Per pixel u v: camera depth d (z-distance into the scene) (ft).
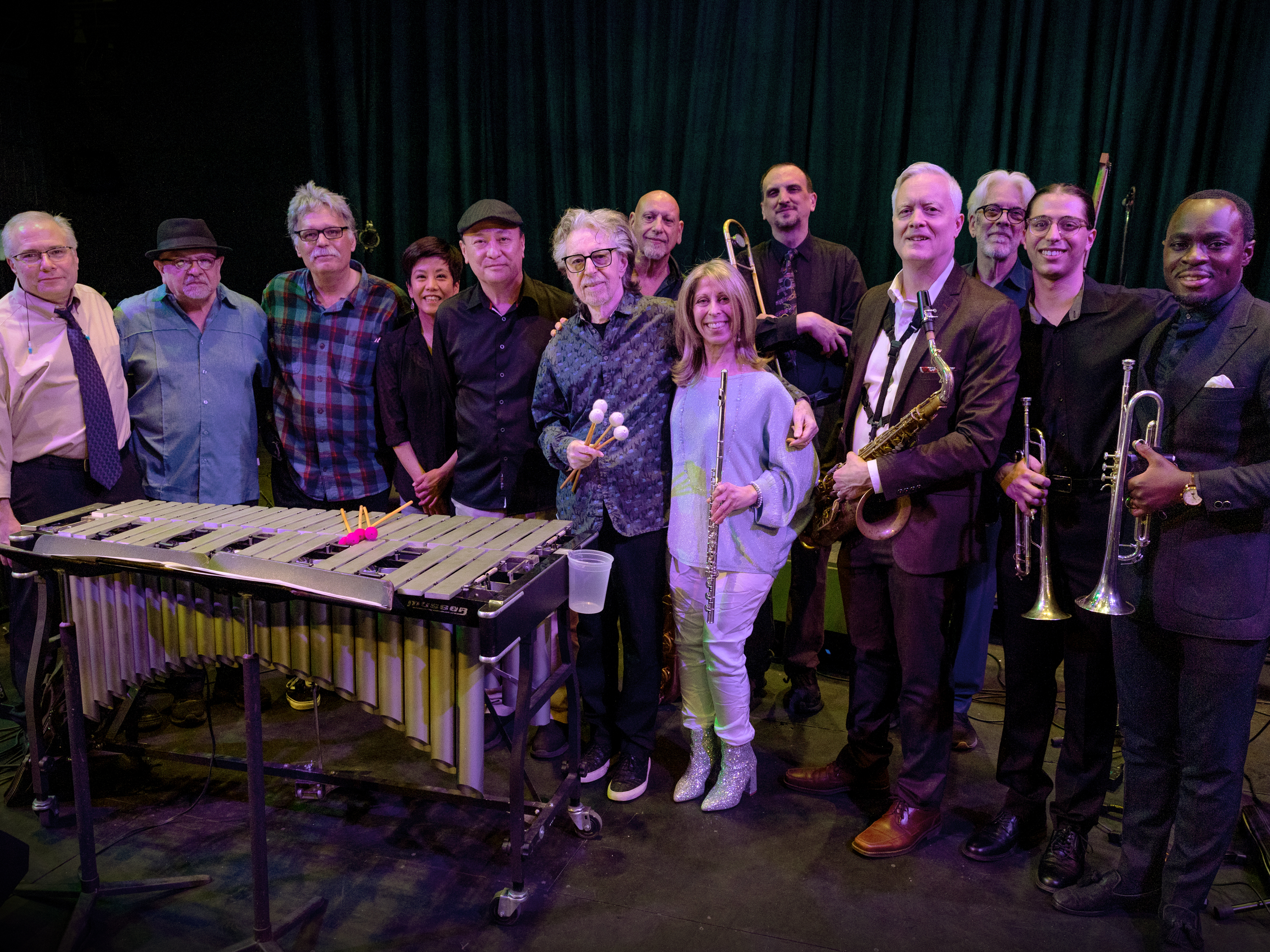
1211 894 7.50
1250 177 12.38
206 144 18.31
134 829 8.46
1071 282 7.39
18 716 9.53
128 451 10.00
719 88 14.96
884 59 14.02
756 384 8.08
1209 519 6.31
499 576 6.89
